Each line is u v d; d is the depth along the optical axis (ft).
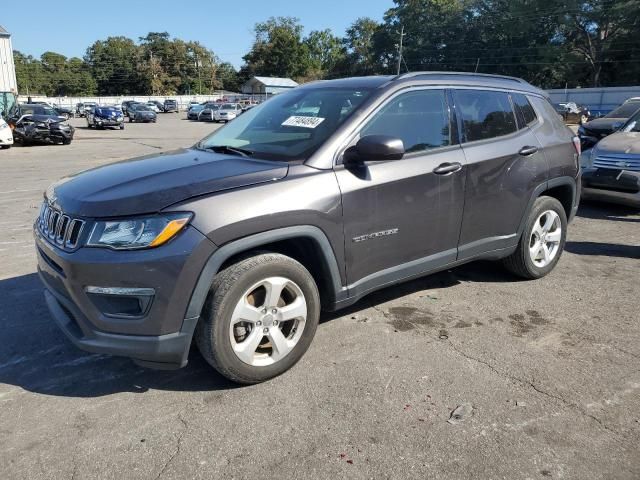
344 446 8.63
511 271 15.98
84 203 9.46
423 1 231.71
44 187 33.68
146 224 8.97
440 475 8.00
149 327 9.11
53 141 67.92
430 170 12.21
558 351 11.84
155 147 66.74
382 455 8.41
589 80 207.62
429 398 9.96
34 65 352.69
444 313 13.82
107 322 9.16
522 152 14.40
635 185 24.16
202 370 11.02
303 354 10.96
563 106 133.28
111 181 10.23
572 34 201.87
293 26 322.34
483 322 13.29
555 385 10.44
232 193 9.56
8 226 23.18
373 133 11.55
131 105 144.25
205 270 9.21
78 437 8.85
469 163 13.05
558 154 15.64
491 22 216.74
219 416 9.42
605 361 11.41
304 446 8.63
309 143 11.19
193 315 9.27
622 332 12.81
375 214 11.32
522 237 15.14
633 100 39.24
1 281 16.11
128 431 9.00
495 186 13.76
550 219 15.93
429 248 12.71
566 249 19.98
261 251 10.21
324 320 13.34
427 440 8.77
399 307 14.16
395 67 241.55
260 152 11.46
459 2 228.43
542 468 8.16
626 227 23.66
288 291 10.50
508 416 9.43
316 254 10.80
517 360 11.41
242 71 340.18
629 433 9.00
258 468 8.13
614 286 15.90
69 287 9.32
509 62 209.67
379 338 12.36
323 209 10.41
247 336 10.14
